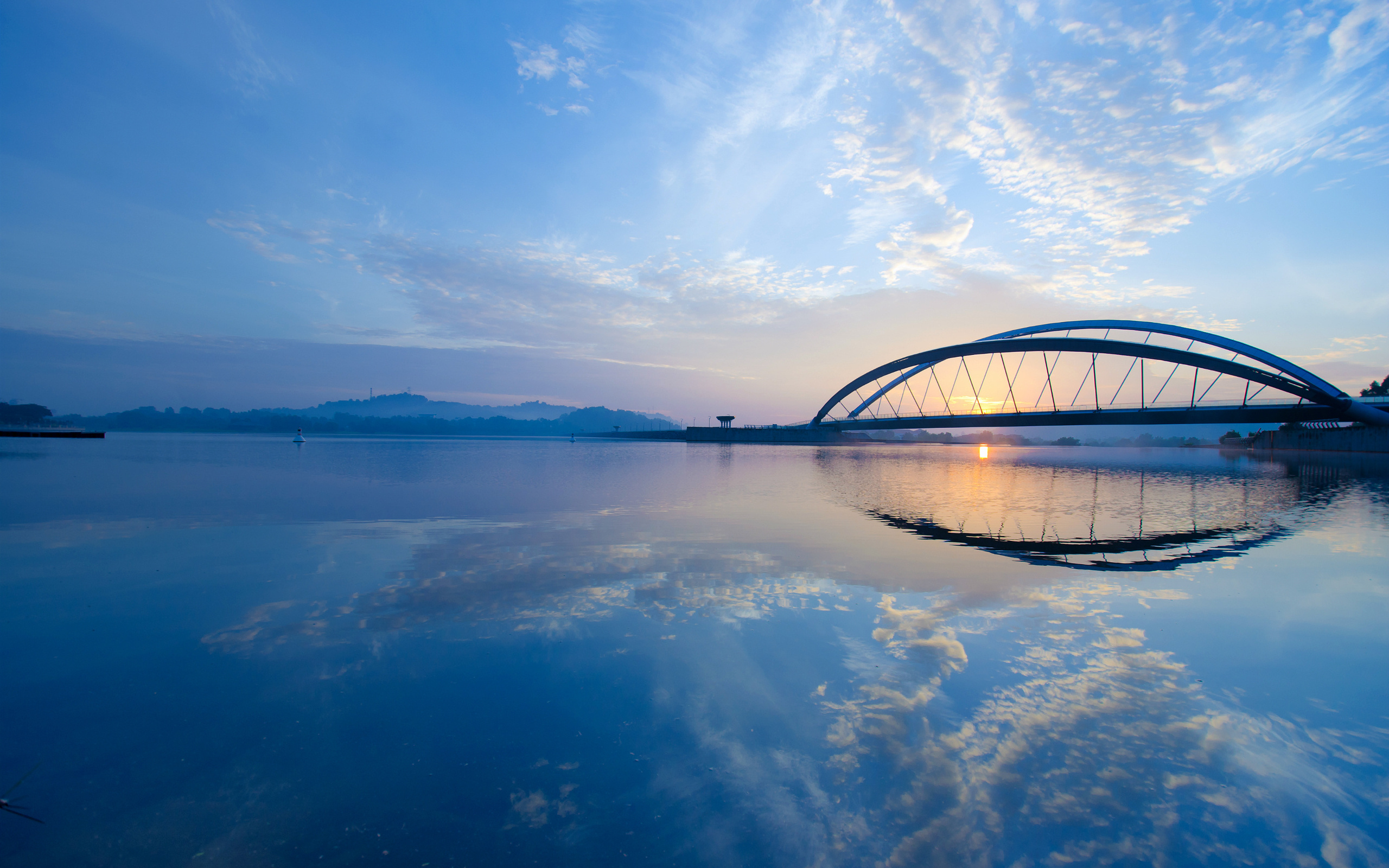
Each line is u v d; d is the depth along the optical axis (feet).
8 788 15.83
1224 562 45.03
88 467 134.00
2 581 36.65
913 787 15.96
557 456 242.78
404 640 26.76
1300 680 23.16
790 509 73.77
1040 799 15.43
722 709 20.35
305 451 249.34
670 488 101.55
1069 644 26.66
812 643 26.55
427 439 641.81
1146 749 17.95
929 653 25.52
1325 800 15.61
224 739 18.30
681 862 13.16
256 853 13.44
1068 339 302.66
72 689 21.67
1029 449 550.36
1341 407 240.73
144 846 13.56
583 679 22.68
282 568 40.06
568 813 14.92
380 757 17.40
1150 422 290.35
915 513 71.82
